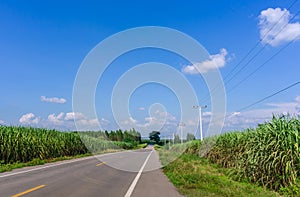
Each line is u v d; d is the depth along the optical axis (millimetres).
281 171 12305
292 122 12578
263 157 13180
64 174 16406
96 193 10695
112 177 15898
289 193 11219
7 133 23938
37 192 10422
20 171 17688
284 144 12195
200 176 15555
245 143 17891
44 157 28547
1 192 10273
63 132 36594
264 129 13727
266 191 11773
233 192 11172
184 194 10938
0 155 22719
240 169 16234
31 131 29172
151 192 11258
